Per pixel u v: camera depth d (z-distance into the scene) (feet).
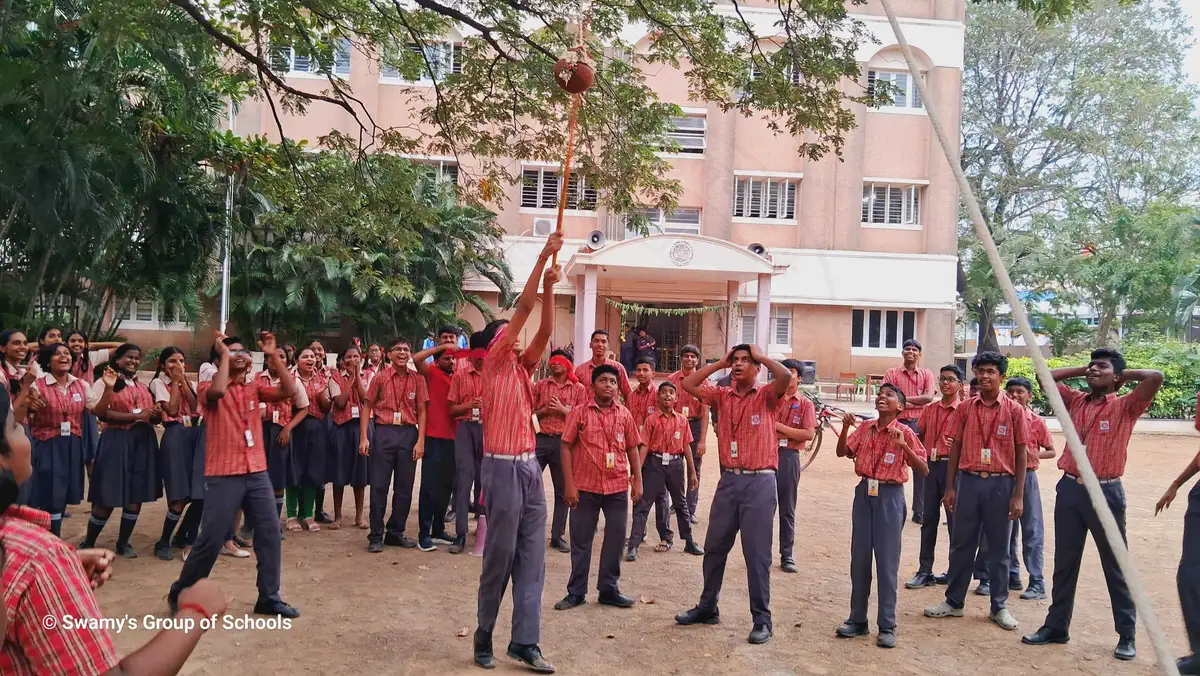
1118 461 18.89
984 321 107.45
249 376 18.78
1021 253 99.86
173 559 23.99
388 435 26.03
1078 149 107.24
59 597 6.73
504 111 33.50
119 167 37.27
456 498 26.32
